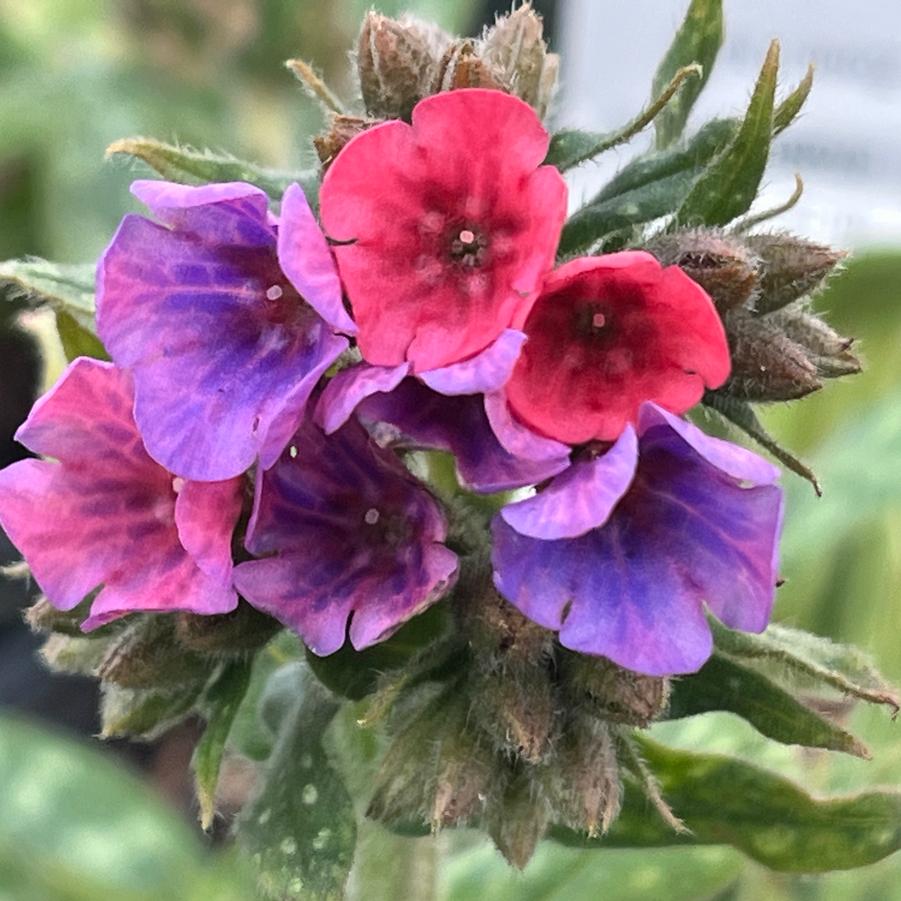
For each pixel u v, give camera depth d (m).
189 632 0.07
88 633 0.08
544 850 0.12
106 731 0.08
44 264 0.08
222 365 0.06
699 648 0.06
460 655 0.08
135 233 0.06
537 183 0.06
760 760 0.11
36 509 0.07
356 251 0.06
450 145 0.06
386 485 0.07
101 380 0.07
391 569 0.07
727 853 0.12
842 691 0.08
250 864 0.08
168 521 0.07
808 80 0.08
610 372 0.06
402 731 0.07
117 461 0.07
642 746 0.09
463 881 0.12
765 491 0.06
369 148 0.06
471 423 0.06
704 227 0.07
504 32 0.08
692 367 0.06
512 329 0.06
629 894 0.12
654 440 0.06
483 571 0.07
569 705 0.07
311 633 0.07
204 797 0.07
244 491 0.07
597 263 0.06
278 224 0.06
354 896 0.10
